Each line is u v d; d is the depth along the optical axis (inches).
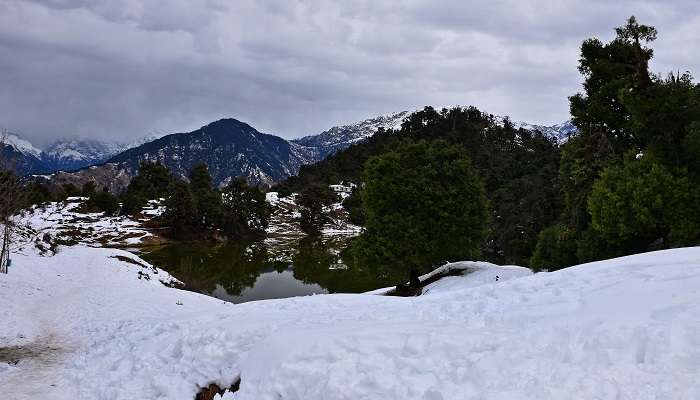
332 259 2714.1
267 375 335.9
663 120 831.1
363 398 265.6
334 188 6063.0
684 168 780.6
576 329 300.8
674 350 238.8
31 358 582.2
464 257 1259.8
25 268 1325.0
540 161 3779.5
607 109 1057.5
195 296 1270.9
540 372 252.1
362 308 513.3
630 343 256.2
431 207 1145.4
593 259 890.7
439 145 1248.2
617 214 804.0
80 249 1914.4
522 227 1749.5
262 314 518.9
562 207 1507.1
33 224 2657.5
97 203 3663.9
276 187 6378.0
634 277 419.8
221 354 410.9
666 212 756.0
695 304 292.8
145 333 593.0
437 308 450.9
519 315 370.6
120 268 1541.6
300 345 349.1
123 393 406.9
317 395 285.3
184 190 3494.1
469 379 261.0
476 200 1198.9
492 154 4800.7
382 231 1171.9
